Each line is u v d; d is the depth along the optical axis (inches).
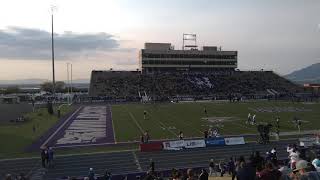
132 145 1646.2
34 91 6117.1
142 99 3730.3
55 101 3617.1
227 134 1876.2
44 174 1240.2
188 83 4537.4
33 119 2460.6
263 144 1638.8
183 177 533.0
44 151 1317.7
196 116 2571.4
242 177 353.4
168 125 2182.6
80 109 3034.0
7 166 1320.1
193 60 5147.6
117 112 2812.5
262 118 2453.2
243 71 5123.0
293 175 291.4
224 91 4397.1
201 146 1620.3
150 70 5036.9
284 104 3302.2
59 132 1972.2
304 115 2591.0
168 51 5078.7
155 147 1562.5
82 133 1935.3
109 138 1800.0
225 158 1427.2
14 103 2906.0
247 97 3937.0
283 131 1963.6
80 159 1413.6
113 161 1396.4
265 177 321.1
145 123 2263.8
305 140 1571.1
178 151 1553.9
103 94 4111.7
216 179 797.9
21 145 1641.2
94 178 1034.7
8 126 2182.6
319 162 412.8
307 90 4532.5
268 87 4584.2
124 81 4495.6
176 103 3474.4
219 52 5206.7
